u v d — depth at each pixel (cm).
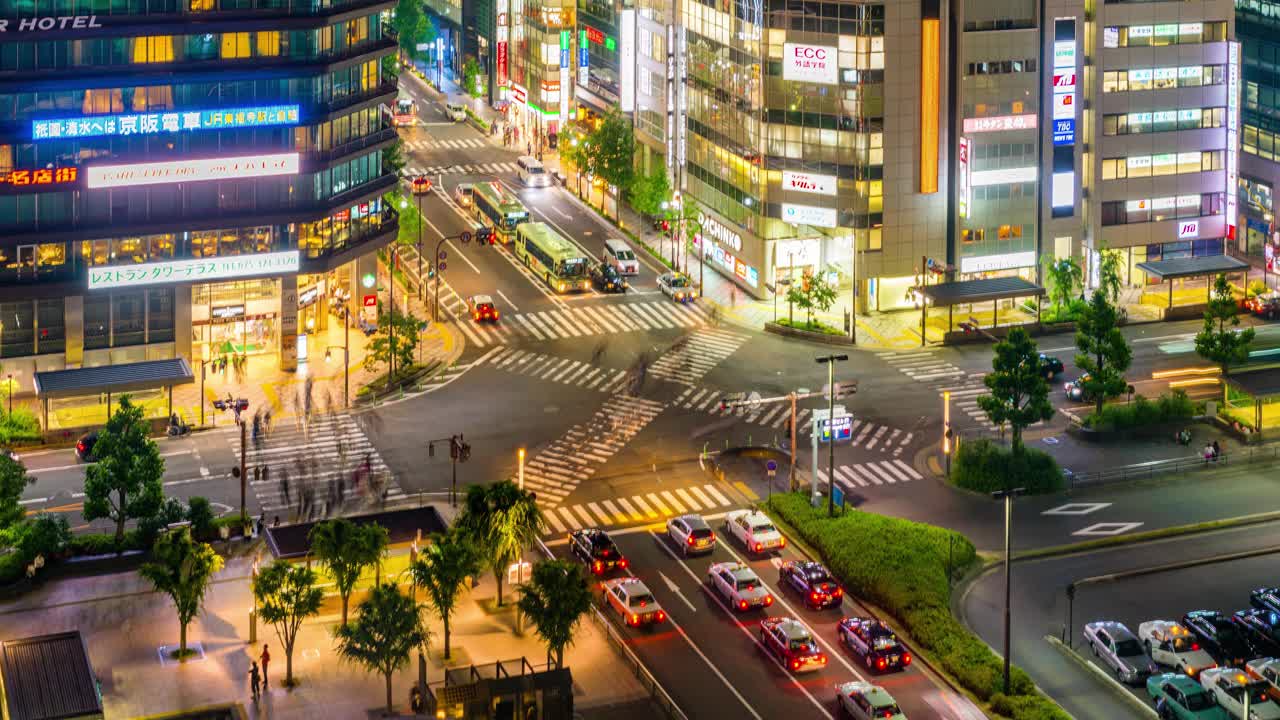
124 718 9694
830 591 11225
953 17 16788
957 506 12900
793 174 17250
